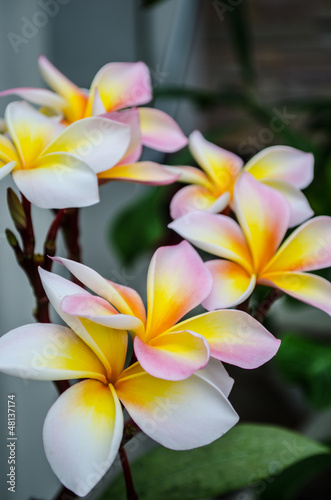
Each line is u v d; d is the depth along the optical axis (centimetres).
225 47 143
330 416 90
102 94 41
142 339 32
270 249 36
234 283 35
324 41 146
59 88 41
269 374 128
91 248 91
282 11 146
